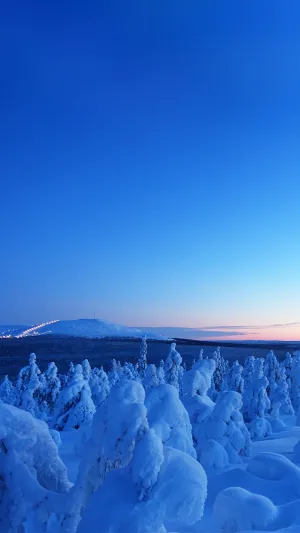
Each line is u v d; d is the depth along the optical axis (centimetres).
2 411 791
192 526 1161
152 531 630
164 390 1205
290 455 2405
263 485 1374
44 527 766
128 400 755
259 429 3122
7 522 760
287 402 4969
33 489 768
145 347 6506
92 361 8044
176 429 1166
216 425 2067
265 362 6016
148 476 646
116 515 631
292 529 902
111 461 746
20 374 4609
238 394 2152
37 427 820
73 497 750
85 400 3125
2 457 793
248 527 953
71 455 2264
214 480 1494
